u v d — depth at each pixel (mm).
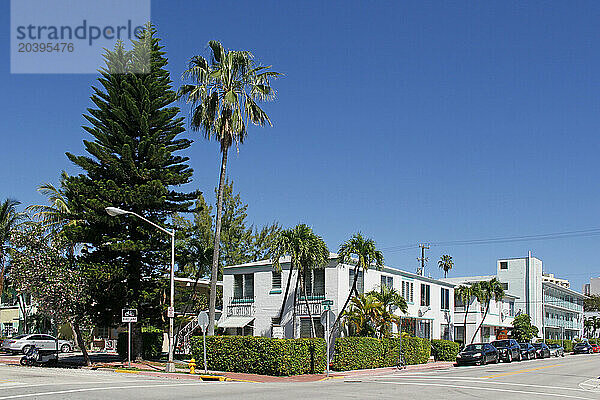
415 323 44781
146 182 35062
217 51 33125
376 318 35438
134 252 34312
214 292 31984
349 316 35406
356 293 35531
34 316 52281
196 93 32031
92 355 41250
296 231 34125
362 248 34625
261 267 40188
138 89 35219
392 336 37625
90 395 16984
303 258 34000
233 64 32688
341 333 36281
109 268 33188
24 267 31781
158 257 35531
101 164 35438
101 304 34531
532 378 29109
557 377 30328
